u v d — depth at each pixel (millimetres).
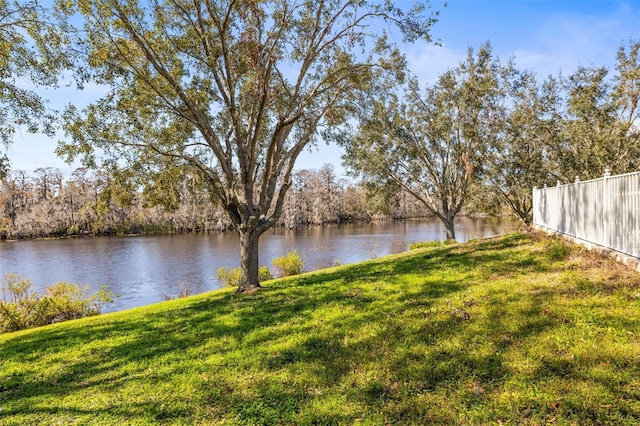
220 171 12602
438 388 3988
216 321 7613
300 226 74188
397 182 23750
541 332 4812
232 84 10641
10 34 8602
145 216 66688
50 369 6066
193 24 9867
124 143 10438
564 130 20875
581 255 8031
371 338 5527
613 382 3605
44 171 68062
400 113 22594
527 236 11641
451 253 11188
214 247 42062
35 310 13281
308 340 5836
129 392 4836
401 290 7801
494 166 21062
